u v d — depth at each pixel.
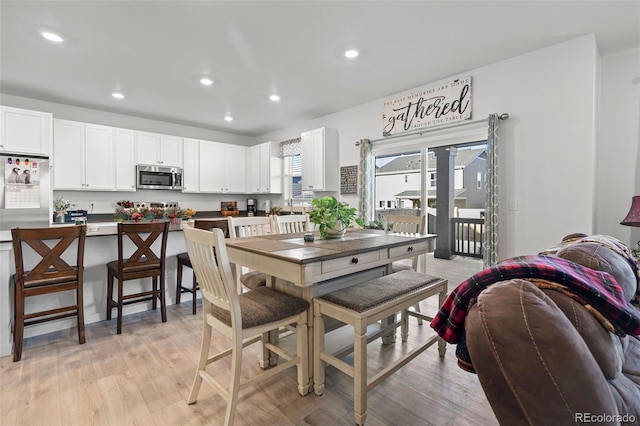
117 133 4.69
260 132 6.19
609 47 2.83
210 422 1.56
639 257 2.36
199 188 5.56
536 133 2.92
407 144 3.94
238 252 2.02
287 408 1.65
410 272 2.28
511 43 2.78
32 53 2.89
